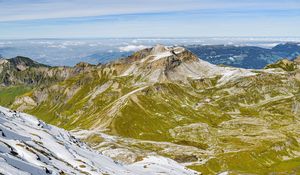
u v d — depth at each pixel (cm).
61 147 9712
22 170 5522
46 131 11100
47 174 6250
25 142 7962
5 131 8044
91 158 11006
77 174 7631
